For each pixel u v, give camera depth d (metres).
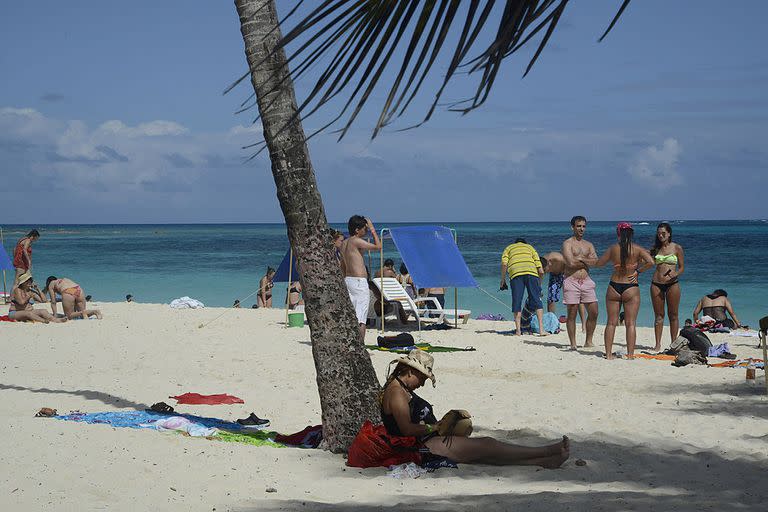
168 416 7.89
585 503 5.08
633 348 12.40
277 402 9.08
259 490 5.45
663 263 13.17
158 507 5.01
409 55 1.95
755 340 14.80
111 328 16.03
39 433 6.82
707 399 9.12
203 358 12.41
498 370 11.37
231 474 5.83
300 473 5.95
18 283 17.09
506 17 1.87
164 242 94.88
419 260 16.11
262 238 108.75
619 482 5.70
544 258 17.19
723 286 34.31
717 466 6.18
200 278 41.00
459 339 14.91
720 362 12.04
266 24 6.19
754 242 76.44
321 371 6.69
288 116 6.39
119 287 36.00
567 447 6.10
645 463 6.27
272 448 6.68
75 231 164.25
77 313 17.73
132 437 6.84
